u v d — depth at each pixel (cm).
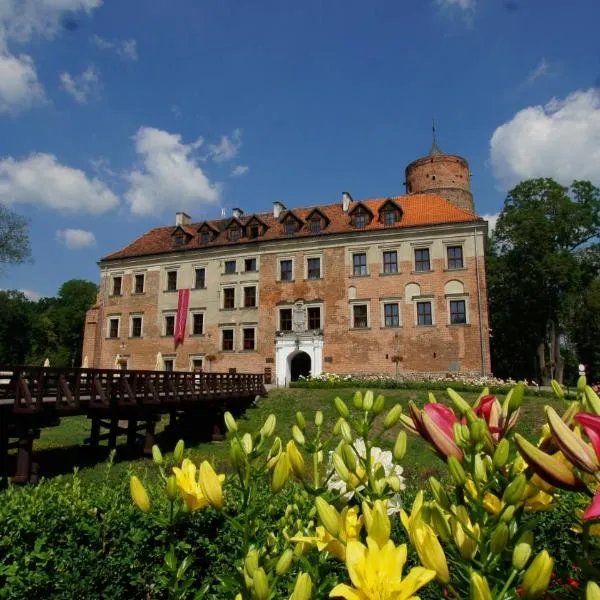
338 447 172
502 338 4441
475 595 105
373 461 188
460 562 129
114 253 4431
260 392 2725
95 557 445
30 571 425
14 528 432
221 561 410
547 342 4184
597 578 126
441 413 154
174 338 3912
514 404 151
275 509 301
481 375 3044
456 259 3278
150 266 4144
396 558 114
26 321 6250
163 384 1808
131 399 1583
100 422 1644
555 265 3484
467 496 140
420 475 908
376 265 3450
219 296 3862
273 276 3716
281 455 164
